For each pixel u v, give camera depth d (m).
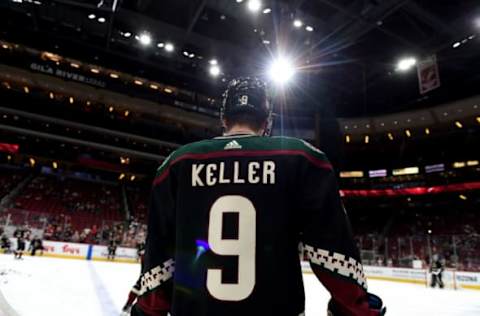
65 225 21.52
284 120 34.56
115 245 19.95
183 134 36.28
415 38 23.64
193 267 1.08
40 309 5.96
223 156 1.17
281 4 20.55
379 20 21.55
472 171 30.23
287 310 1.02
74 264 15.76
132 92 30.81
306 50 24.59
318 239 1.06
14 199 26.81
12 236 19.14
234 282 1.03
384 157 37.62
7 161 31.88
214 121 34.78
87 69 29.34
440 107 30.66
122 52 28.88
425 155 35.34
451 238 22.00
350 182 36.06
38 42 27.61
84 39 27.66
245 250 1.05
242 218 1.08
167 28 24.45
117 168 34.91
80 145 32.78
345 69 28.70
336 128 35.09
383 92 32.25
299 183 1.12
